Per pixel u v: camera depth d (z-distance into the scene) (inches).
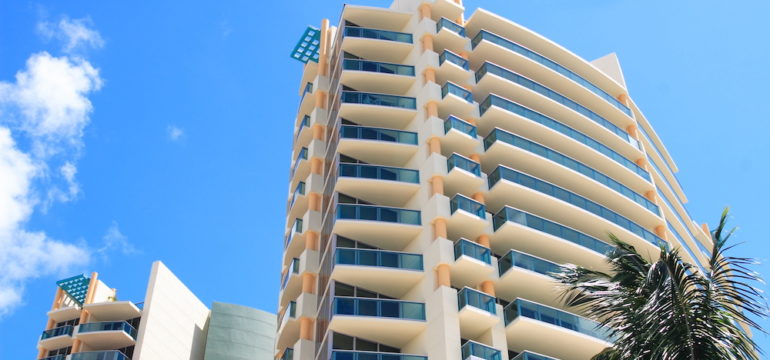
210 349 2957.7
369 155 1770.4
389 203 1701.5
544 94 2016.5
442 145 1749.5
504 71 1983.3
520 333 1425.9
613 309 672.4
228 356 2974.9
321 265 1713.8
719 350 613.9
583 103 2235.5
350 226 1587.1
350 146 1750.7
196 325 3002.0
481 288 1503.4
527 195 1690.5
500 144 1754.4
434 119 1755.7
